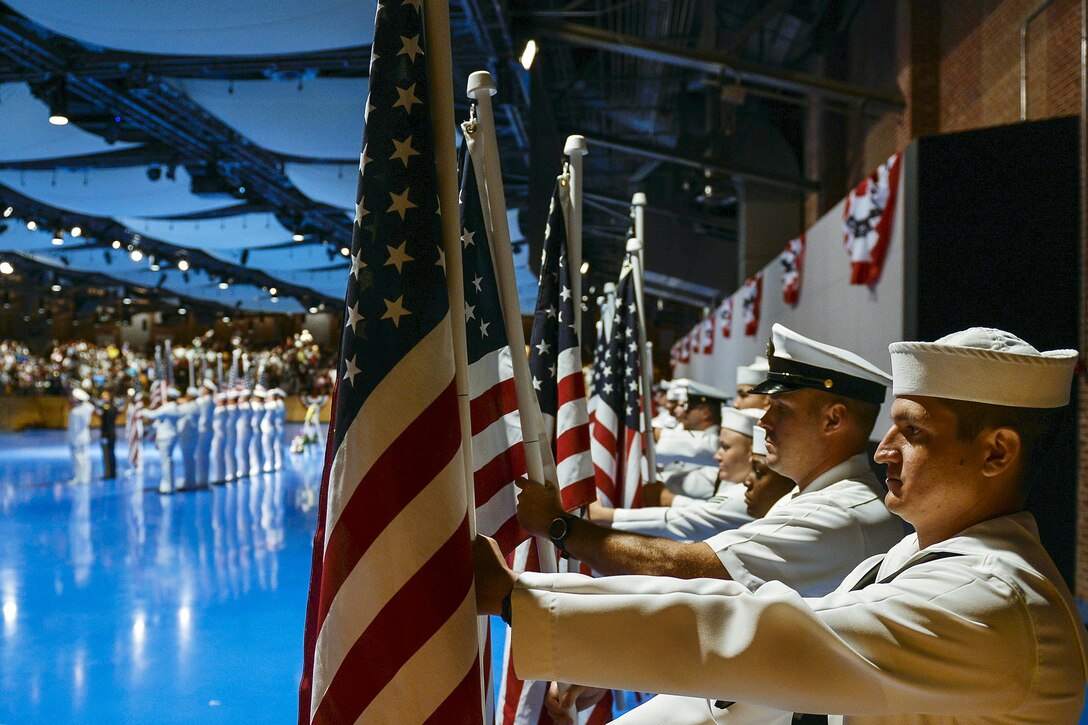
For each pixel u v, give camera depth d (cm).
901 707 109
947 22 1051
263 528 1031
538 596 121
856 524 195
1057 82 734
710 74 1143
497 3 861
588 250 2539
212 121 1230
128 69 976
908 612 111
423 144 144
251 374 2983
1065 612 117
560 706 213
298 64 927
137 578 757
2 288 3388
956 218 627
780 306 1230
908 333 633
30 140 1238
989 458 125
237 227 1941
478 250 194
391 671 130
